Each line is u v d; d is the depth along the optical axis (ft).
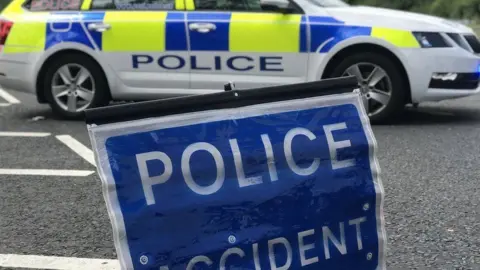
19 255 11.14
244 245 7.22
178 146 7.05
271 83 20.84
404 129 20.54
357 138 7.88
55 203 13.89
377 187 7.92
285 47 20.61
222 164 7.19
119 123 6.86
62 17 22.61
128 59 21.85
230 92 7.36
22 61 22.97
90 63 22.38
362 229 7.83
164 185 6.95
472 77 20.49
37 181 15.58
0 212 13.35
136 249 6.80
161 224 6.90
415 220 12.23
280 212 7.40
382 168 15.93
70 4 22.81
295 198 7.47
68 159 17.66
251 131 7.40
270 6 20.54
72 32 22.36
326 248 7.61
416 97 20.48
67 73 22.84
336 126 7.82
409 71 20.21
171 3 21.65
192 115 7.16
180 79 21.47
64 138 20.36
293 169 7.50
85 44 22.21
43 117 24.32
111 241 11.70
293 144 7.53
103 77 22.39
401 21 20.39
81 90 22.84
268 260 7.32
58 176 15.98
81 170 16.49
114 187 6.75
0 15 23.65
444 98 20.52
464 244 11.09
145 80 21.81
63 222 12.72
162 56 21.52
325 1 21.81
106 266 10.62
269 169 7.40
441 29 20.36
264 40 20.67
